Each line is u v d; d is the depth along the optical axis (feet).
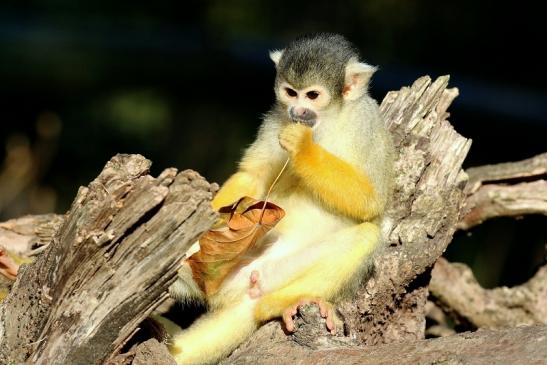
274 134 38.19
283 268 33.91
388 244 37.04
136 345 29.43
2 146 100.42
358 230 34.40
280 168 37.47
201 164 98.78
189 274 33.17
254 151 38.58
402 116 40.01
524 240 66.80
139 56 153.17
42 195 66.08
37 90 125.18
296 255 34.06
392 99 41.39
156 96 129.59
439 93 40.88
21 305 28.25
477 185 45.03
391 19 137.69
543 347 26.22
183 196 25.79
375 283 36.09
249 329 33.94
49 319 27.14
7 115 113.80
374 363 27.96
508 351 26.48
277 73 38.73
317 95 37.01
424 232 37.50
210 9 165.58
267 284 33.99
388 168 37.11
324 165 34.53
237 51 154.81
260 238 33.30
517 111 113.29
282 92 38.06
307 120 36.96
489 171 45.42
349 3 145.59
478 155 101.19
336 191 34.35
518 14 127.03
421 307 39.24
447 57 132.36
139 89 132.46
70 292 26.76
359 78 37.47
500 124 108.06
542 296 45.06
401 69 130.72
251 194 38.11
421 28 134.82
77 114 113.91
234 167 93.66
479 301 45.83
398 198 37.68
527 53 127.03
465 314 45.96
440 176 38.81
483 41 129.80
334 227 36.01
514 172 44.80
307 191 35.88
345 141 36.45
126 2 178.60
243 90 136.67
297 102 37.35
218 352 33.88
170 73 142.51
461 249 69.51
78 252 26.07
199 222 25.81
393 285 36.58
